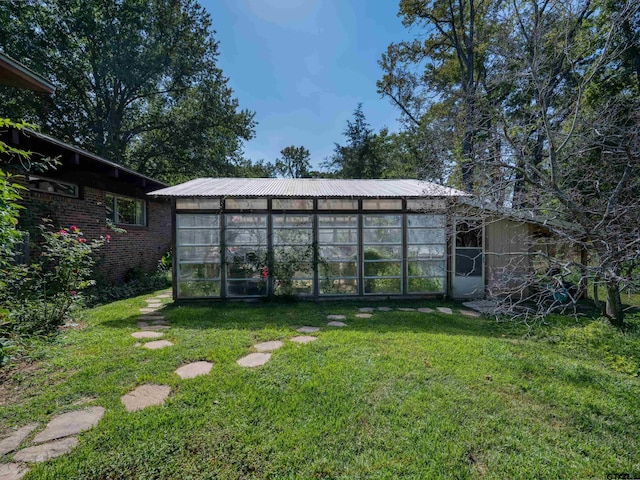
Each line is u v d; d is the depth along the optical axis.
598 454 2.38
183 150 19.53
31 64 15.73
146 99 20.08
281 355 4.10
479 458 2.32
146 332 5.07
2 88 14.98
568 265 4.53
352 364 3.82
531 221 5.84
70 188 8.00
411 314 6.45
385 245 8.12
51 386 3.24
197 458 2.26
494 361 3.97
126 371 3.59
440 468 2.21
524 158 5.34
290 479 2.10
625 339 4.64
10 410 2.80
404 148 21.52
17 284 4.79
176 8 18.66
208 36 19.91
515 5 6.06
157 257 12.56
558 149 4.97
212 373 3.56
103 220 9.00
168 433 2.50
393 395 3.12
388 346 4.47
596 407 2.99
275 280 7.80
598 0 6.64
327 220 8.01
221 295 7.76
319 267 7.97
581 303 7.74
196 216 7.70
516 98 8.27
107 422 2.62
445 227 7.96
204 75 19.70
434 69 18.25
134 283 9.61
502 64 6.81
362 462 2.26
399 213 8.11
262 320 5.89
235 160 22.45
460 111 8.24
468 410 2.89
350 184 9.56
